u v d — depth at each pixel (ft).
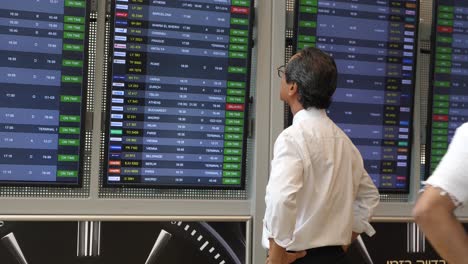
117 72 7.72
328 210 6.36
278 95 8.46
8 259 7.43
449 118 9.07
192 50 8.02
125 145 7.82
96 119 7.81
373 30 8.75
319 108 6.59
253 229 8.33
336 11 8.57
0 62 7.31
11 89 7.38
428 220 3.51
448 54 8.99
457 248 3.43
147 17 7.79
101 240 7.75
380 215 8.98
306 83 6.41
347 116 8.71
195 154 8.13
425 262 9.11
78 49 7.58
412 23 8.89
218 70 8.14
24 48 7.39
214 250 8.19
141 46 7.80
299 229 6.28
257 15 8.45
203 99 8.11
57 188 7.76
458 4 8.96
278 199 5.83
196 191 8.30
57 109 7.56
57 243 7.59
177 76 7.98
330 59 6.53
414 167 9.15
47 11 7.45
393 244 9.01
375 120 8.84
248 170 8.56
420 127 9.27
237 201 8.38
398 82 8.90
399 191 8.99
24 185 7.47
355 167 6.84
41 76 7.48
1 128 7.36
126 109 7.79
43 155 7.55
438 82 8.96
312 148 6.32
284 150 6.17
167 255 8.00
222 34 8.13
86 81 7.62
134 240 7.88
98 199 7.79
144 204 7.96
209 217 8.13
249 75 8.26
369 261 8.87
